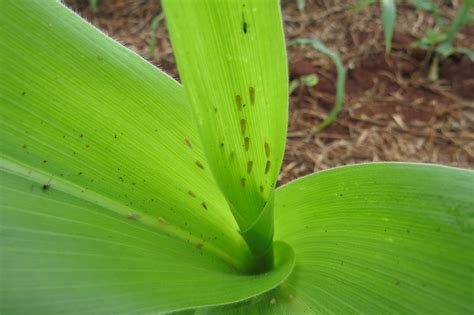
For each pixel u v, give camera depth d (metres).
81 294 0.11
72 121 0.14
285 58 0.12
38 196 0.12
